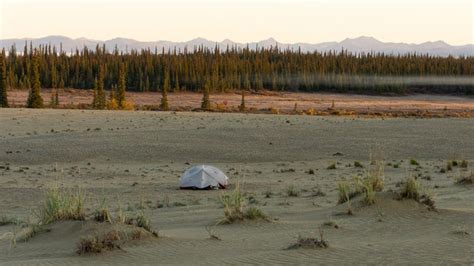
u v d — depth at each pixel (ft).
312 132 161.38
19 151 135.95
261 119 201.26
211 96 515.91
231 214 49.39
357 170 112.47
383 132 162.20
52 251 37.88
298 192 78.54
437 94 602.03
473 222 45.68
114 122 190.49
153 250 37.27
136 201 74.18
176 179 102.06
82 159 130.00
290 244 38.11
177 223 51.85
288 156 134.10
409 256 34.06
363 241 39.47
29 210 69.15
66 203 45.98
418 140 150.61
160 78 540.93
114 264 33.81
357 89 606.55
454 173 100.89
